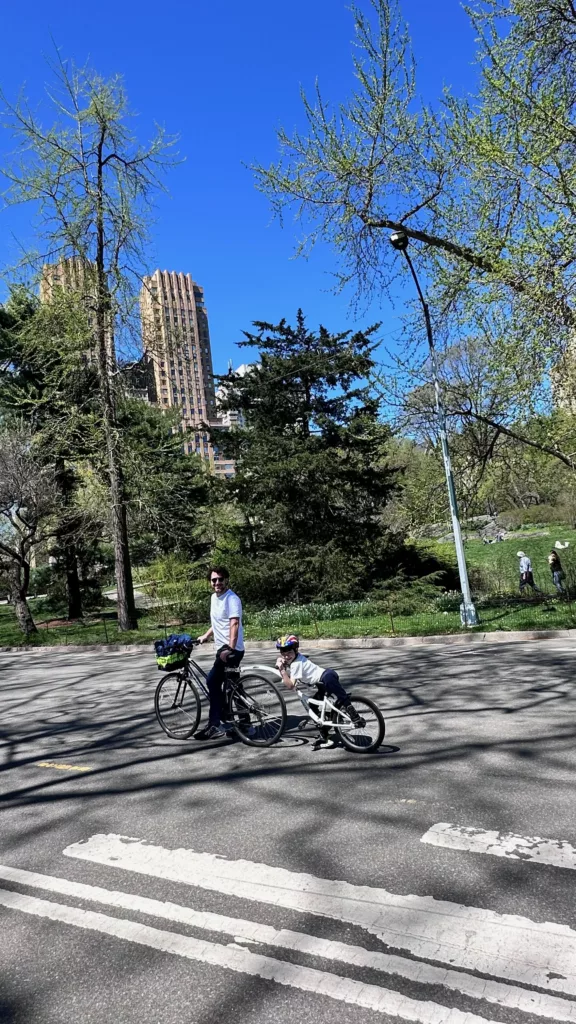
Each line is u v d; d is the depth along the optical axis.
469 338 15.47
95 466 23.02
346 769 5.72
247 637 17.86
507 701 7.90
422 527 21.06
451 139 14.02
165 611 28.86
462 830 4.26
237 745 6.85
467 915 3.28
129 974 3.04
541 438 15.40
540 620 15.77
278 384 26.09
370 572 25.92
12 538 25.05
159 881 3.94
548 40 12.57
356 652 14.25
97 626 26.17
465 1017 2.59
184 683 7.40
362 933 3.20
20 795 5.85
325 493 25.56
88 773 6.33
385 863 3.89
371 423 17.52
